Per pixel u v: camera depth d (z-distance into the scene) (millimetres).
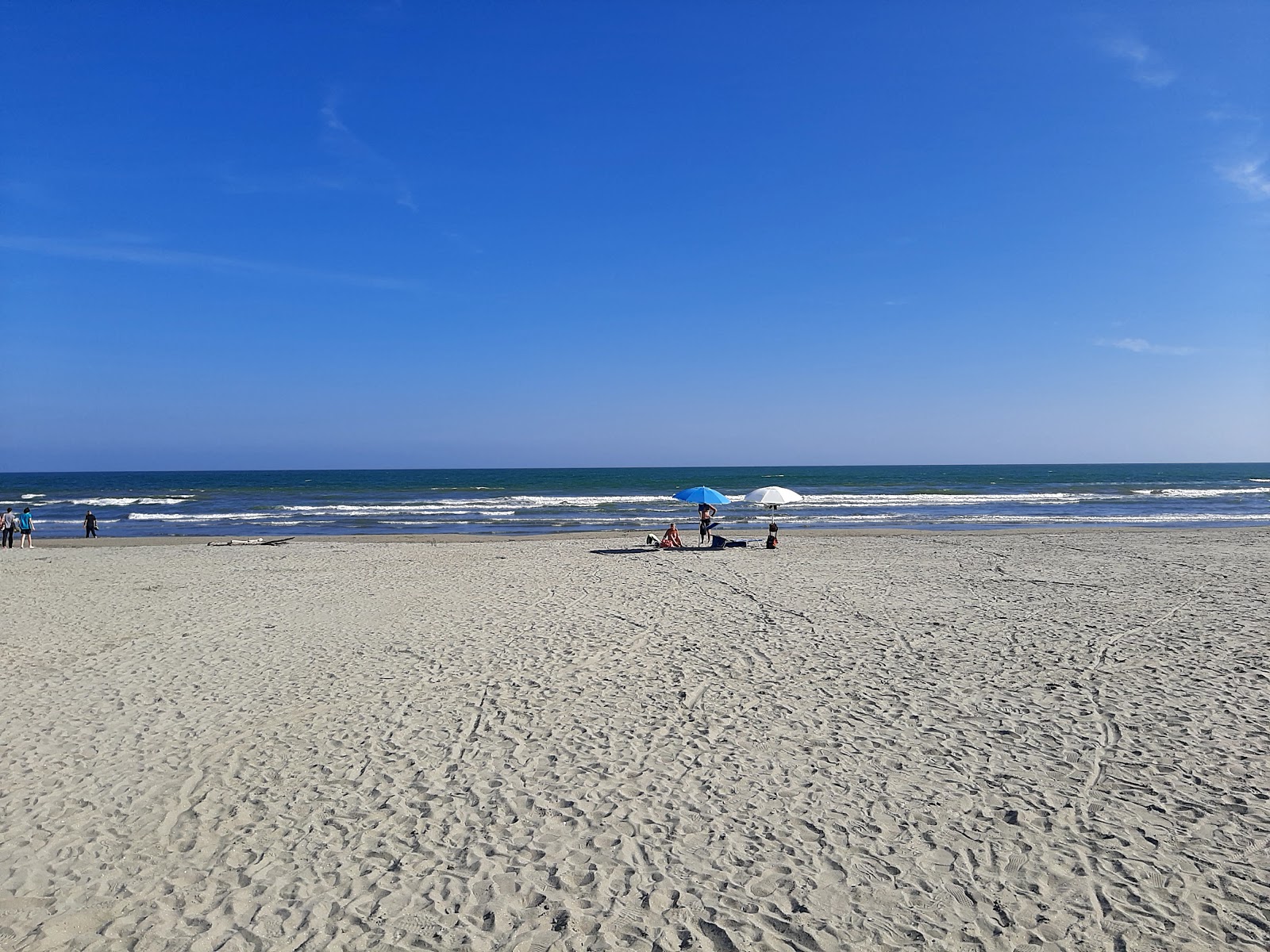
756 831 5590
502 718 7891
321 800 6113
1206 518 37375
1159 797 5973
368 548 24344
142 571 18797
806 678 9133
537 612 13016
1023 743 7094
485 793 6215
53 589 16125
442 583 16469
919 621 12047
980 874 4980
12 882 4961
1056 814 5742
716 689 8727
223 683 9102
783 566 18656
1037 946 4277
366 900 4781
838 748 7039
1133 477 101188
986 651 10227
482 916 4617
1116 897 4703
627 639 11062
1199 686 8578
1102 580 15883
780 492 22641
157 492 62250
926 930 4434
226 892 4863
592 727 7629
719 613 12781
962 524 35219
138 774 6566
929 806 5906
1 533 30516
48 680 9258
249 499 52594
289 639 11266
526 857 5266
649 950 4293
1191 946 4234
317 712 8078
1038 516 38375
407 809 5953
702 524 23484
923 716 7832
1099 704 8047
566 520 37969
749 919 4555
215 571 18719
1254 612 12312
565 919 4582
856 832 5539
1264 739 7031
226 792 6250
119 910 4672
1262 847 5215
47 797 6148
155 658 10234
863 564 18984
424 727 7660
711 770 6621
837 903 4703
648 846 5398
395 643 10969
